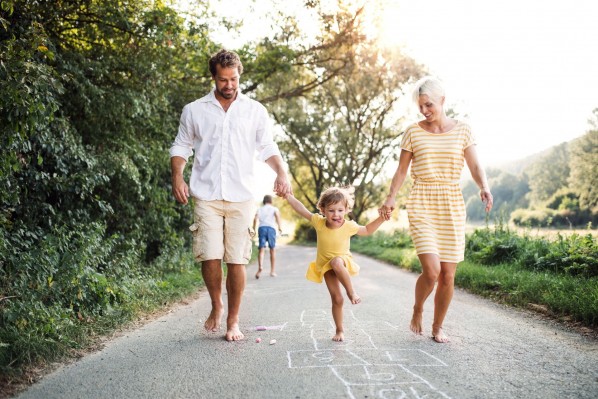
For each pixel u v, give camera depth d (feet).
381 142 110.22
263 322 17.83
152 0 27.50
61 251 18.33
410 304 21.44
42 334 13.12
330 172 118.62
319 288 28.07
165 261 31.12
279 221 38.42
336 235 15.03
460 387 10.19
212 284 15.25
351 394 9.87
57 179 21.04
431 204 14.49
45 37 17.08
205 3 37.29
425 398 9.60
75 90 23.58
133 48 27.40
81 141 23.09
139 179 27.40
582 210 171.12
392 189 15.05
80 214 22.77
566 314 17.44
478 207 213.25
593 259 23.09
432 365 11.79
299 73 61.16
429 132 14.66
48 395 10.12
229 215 15.15
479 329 15.85
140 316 18.53
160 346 14.10
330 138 112.68
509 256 30.96
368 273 37.24
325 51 51.13
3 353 11.58
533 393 9.78
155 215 30.19
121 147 26.00
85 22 25.12
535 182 227.61
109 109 24.58
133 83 27.27
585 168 177.27
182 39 32.50
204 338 15.11
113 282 19.72
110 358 12.85
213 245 14.87
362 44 49.73
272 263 37.93
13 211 19.24
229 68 14.35
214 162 15.01
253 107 15.44
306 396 9.82
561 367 11.48
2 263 15.76
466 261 33.04
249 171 15.35
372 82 66.85
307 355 12.88
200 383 10.77
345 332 15.70
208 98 15.15
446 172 14.49
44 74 15.26
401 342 14.16
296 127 111.34
